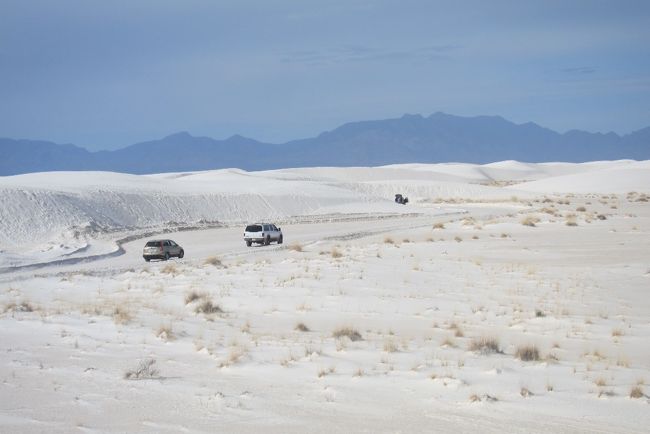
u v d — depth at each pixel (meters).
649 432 22.75
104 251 124.00
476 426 23.23
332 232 157.62
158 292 62.34
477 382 29.12
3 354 35.47
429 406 25.75
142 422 23.69
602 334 41.62
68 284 69.69
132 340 39.34
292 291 60.44
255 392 27.89
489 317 47.97
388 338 40.41
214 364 33.31
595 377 30.08
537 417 24.28
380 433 22.50
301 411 25.16
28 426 23.17
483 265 78.00
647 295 57.06
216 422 23.75
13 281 73.69
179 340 39.41
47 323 44.69
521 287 61.75
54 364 33.12
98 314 48.53
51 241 149.50
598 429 22.98
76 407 25.56
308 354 34.75
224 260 95.12
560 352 36.38
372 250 96.38
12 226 164.88
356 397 27.06
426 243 106.12
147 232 173.00
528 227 128.38
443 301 54.72
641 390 27.31
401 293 58.94
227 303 55.16
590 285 62.41
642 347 38.00
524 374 30.53
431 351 36.00
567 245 98.88
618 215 151.00
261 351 36.03
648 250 90.00
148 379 30.12
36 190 197.00
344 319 47.91
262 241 123.69
